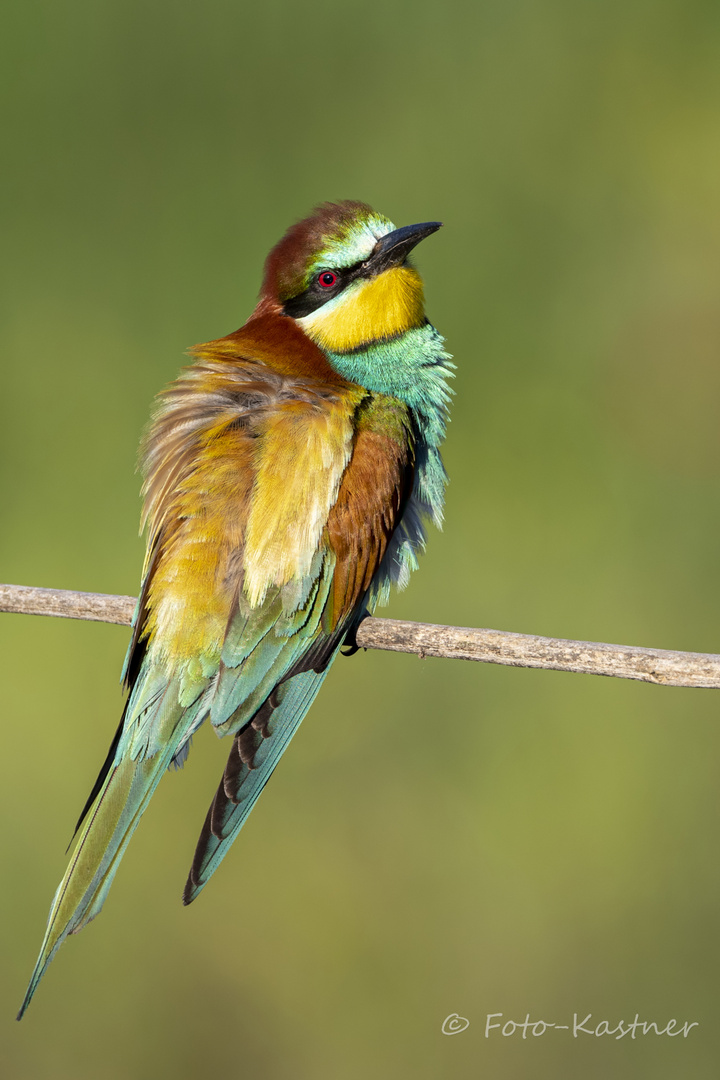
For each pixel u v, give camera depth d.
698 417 11.83
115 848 6.49
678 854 9.74
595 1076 9.14
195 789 9.72
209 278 12.31
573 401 11.95
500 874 9.77
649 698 9.99
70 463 11.54
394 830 9.88
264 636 6.88
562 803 9.91
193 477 6.95
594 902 9.70
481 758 10.00
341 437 7.25
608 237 12.40
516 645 6.52
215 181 12.43
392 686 10.11
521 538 11.45
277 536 6.91
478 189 12.52
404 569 7.93
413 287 8.24
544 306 12.28
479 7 12.68
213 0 12.46
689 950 9.54
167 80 12.41
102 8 12.34
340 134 12.59
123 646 10.16
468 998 9.47
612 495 11.58
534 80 12.65
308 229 8.16
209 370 7.55
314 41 12.56
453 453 11.73
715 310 12.06
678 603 11.18
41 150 12.25
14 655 10.12
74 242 12.18
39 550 11.29
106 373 11.92
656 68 12.62
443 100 12.62
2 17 12.17
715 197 12.35
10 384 11.76
